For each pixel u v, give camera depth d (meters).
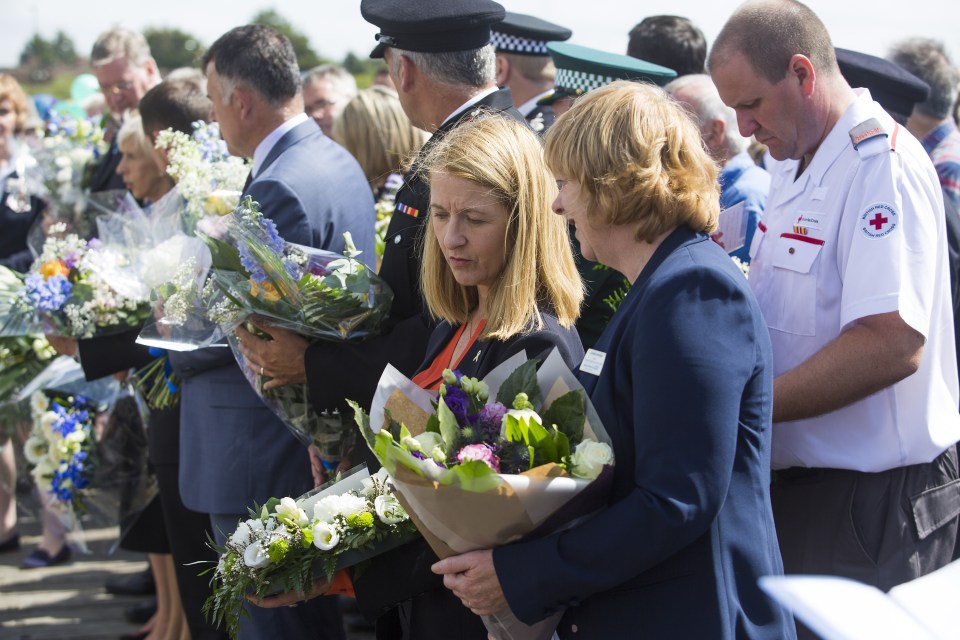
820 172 2.26
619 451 1.61
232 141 3.12
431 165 2.12
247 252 2.59
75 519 3.86
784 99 2.24
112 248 3.37
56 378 3.81
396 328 2.66
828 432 2.24
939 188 2.24
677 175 1.62
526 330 1.97
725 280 1.55
